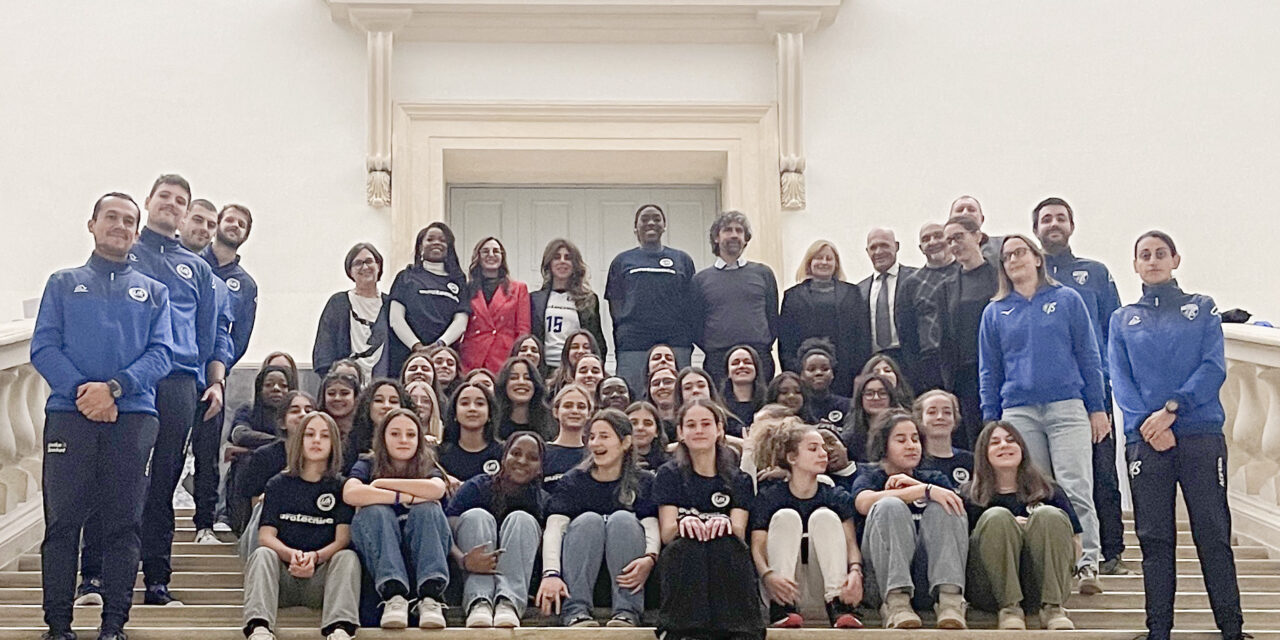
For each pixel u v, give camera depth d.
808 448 5.87
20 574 6.31
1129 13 9.57
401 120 9.26
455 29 9.36
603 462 5.93
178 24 9.36
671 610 5.45
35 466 6.99
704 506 5.82
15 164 9.13
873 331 7.60
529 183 9.71
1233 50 9.54
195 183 9.19
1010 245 6.54
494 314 7.55
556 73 9.40
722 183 9.62
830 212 9.28
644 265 7.66
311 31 9.39
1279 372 7.12
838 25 9.50
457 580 5.81
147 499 5.95
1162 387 5.71
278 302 9.06
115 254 5.59
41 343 5.41
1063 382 6.34
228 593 6.07
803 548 5.87
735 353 7.05
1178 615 5.97
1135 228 9.31
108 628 5.32
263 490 6.37
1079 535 5.95
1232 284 9.26
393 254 9.12
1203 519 5.62
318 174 9.23
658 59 9.45
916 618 5.62
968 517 5.96
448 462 6.30
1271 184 9.38
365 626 5.61
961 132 9.41
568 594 5.68
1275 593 6.22
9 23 9.28
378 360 7.47
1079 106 9.45
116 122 9.22
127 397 5.46
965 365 7.09
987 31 9.52
